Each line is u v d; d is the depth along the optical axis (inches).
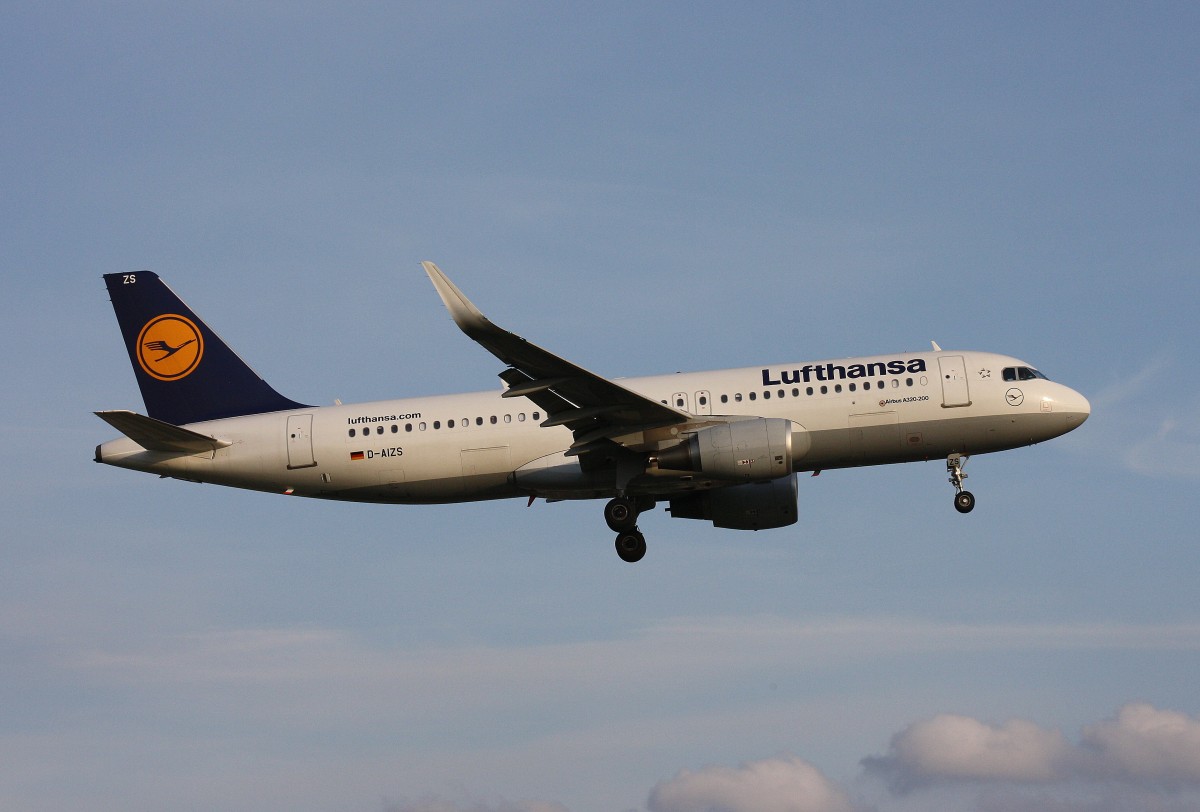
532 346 3499.0
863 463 4097.0
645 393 4072.3
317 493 4232.3
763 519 4271.7
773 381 4069.9
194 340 4448.8
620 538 4188.0
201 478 4244.6
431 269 3358.8
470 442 4121.6
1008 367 4077.3
